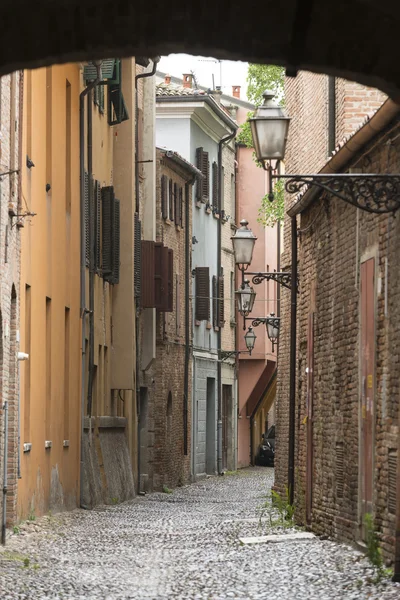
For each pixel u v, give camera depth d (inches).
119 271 2635.3
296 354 1865.2
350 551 1312.7
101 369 2517.2
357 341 1349.7
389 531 1178.6
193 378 3688.5
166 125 3769.7
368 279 1290.6
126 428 2763.3
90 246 2342.5
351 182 1139.3
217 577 1131.3
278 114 1133.1
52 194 2003.0
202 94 3742.6
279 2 715.4
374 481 1243.8
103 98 2519.7
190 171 3597.4
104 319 2549.2
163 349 3218.5
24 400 1785.2
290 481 1852.9
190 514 2117.4
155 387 3181.6
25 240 1764.3
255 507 2267.5
